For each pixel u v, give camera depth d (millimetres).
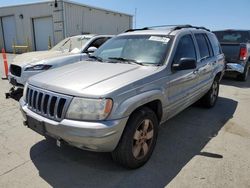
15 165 3260
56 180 2969
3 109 5445
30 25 23281
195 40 4723
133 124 2986
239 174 3129
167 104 3643
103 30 25750
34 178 2996
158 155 3582
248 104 6320
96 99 2693
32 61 6191
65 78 3160
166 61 3670
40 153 3566
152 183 2939
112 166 3273
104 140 2707
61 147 3738
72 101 2756
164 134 4336
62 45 8117
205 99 5703
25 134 4172
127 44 4223
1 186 2836
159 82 3396
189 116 5297
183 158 3510
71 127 2707
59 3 20562
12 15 24484
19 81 6023
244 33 10000
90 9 23422
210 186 2885
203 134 4355
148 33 4305
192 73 4344
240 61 8867
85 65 3812
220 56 6031
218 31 10539
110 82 2957
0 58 17703
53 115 2895
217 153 3664
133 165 3152
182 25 4871
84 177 3039
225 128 4652
